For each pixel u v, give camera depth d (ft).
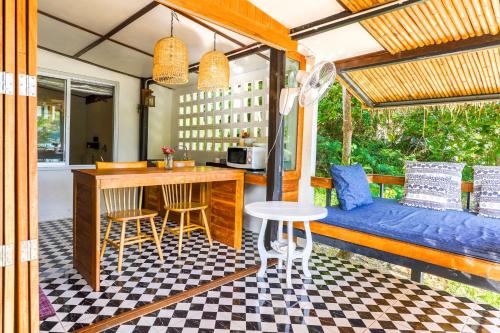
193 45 12.56
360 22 8.77
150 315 6.91
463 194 15.75
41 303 7.25
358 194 10.73
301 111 12.51
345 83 13.29
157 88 19.66
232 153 14.25
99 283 8.01
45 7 10.57
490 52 9.59
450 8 7.50
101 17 11.03
